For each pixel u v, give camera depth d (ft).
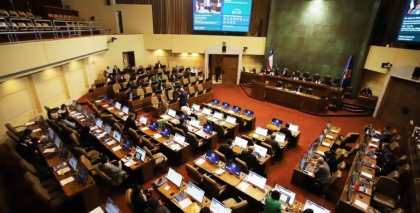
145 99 42.68
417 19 35.76
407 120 37.88
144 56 64.28
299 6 54.13
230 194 20.43
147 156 23.73
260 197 18.10
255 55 66.18
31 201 20.04
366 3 45.96
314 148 25.95
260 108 45.96
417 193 18.57
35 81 34.73
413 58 37.55
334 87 47.73
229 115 35.37
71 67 44.55
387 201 19.99
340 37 50.44
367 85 51.78
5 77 23.54
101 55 55.42
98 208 16.20
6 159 25.45
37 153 24.62
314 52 54.60
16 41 26.63
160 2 62.28
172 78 54.29
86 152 24.11
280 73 55.88
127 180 23.21
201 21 59.57
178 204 16.99
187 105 40.78
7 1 41.01
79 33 41.78
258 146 24.73
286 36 57.72
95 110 34.99
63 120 30.40
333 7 50.01
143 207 16.98
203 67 69.00
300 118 41.73
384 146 27.86
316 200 22.03
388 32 45.52
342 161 24.71
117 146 25.43
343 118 42.73
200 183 20.29
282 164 27.45
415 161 22.93
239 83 63.41
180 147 25.76
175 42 62.34
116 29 61.72
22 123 32.58
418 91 36.19
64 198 19.11
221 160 22.38
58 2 55.67
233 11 58.70
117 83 48.96
